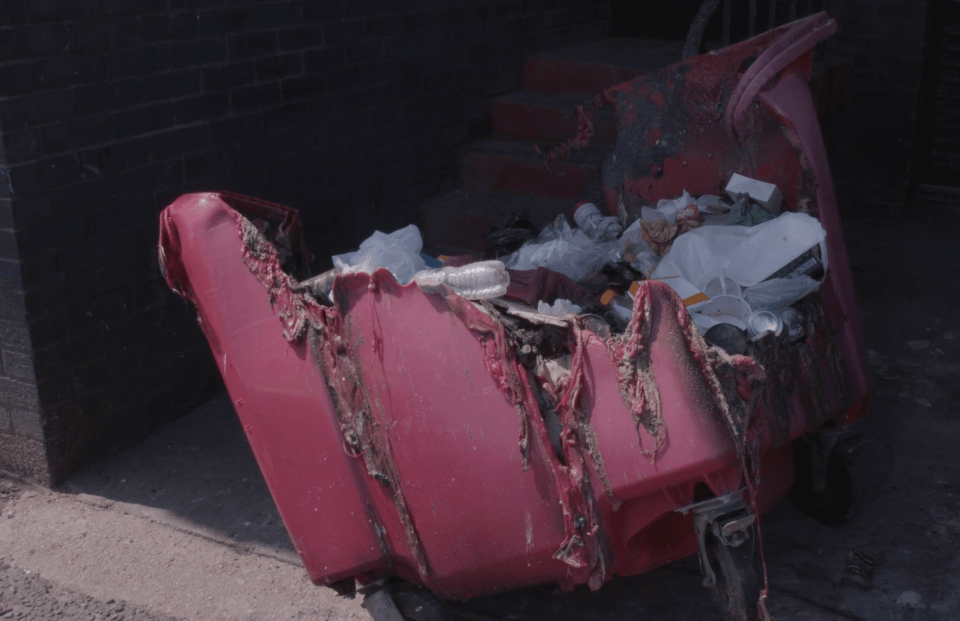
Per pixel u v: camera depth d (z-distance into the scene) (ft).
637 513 8.08
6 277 11.58
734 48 12.08
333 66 16.07
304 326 8.52
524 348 7.79
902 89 22.17
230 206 9.65
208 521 11.83
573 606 10.07
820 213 10.49
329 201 16.55
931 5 21.68
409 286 7.98
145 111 12.77
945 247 21.07
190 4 13.15
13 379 12.10
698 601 10.08
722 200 12.28
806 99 10.80
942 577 10.25
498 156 19.19
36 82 11.25
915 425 13.66
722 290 9.97
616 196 13.42
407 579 9.08
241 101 14.30
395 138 17.99
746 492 8.04
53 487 12.54
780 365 8.96
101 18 11.92
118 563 11.02
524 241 13.28
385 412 8.27
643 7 25.02
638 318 7.48
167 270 9.53
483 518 8.09
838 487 10.88
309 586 10.64
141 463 13.14
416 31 18.03
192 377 14.47
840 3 22.21
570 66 20.95
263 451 9.05
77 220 12.09
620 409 7.55
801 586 10.18
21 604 10.23
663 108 12.87
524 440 7.76
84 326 12.47
